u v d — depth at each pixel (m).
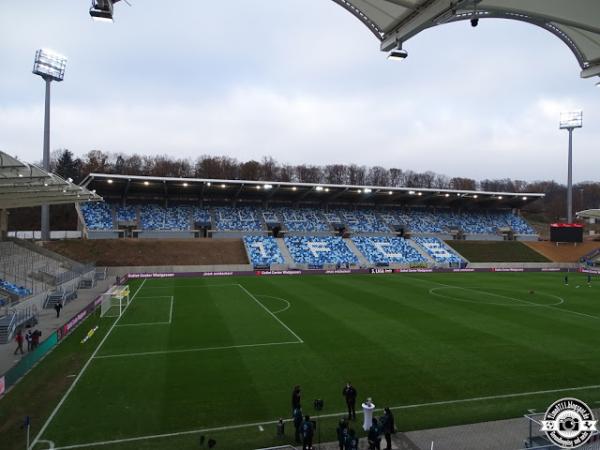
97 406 15.97
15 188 31.75
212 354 22.36
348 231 78.62
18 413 15.40
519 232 86.44
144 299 39.16
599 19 10.14
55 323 29.31
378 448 12.66
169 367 20.33
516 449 12.87
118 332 26.91
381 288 46.62
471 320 30.45
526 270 69.62
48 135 57.50
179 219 72.62
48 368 20.16
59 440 13.45
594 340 25.23
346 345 23.97
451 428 14.34
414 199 85.31
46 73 56.50
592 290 46.56
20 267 41.88
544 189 171.62
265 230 74.69
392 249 73.81
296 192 77.56
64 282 41.22
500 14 11.47
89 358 21.66
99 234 65.88
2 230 49.56
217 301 38.06
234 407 15.97
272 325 28.66
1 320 25.45
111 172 122.62
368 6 11.73
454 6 9.60
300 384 18.22
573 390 17.66
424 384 18.25
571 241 77.69
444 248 76.19
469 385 18.16
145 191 72.25
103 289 45.41
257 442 13.46
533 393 17.33
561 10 10.30
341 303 37.06
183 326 28.47
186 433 13.97
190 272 59.06
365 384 18.23
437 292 43.94
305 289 45.62
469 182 169.50
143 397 16.81
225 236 72.19
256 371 19.80
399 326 28.42
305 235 75.44
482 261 72.50
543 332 27.09
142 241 64.31
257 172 134.50
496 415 15.34
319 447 13.11
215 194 76.69
